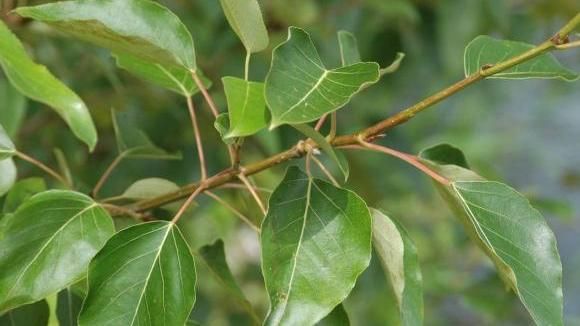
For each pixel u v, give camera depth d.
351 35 0.99
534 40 1.91
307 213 0.87
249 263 2.23
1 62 0.97
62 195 0.89
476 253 2.04
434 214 2.14
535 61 0.95
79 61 1.46
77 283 0.93
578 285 2.46
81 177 1.51
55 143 1.53
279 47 0.84
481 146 2.52
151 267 0.86
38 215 0.88
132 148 1.08
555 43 0.87
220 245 1.00
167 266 0.86
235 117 0.84
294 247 0.86
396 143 1.76
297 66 0.84
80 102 0.98
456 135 2.33
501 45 0.96
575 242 2.80
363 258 0.85
